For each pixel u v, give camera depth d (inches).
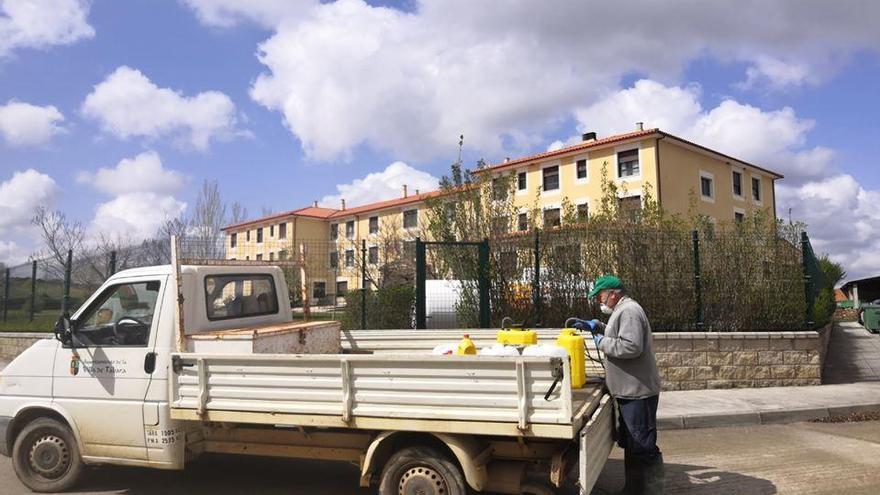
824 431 307.3
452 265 440.1
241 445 205.0
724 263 424.8
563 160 1518.2
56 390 213.3
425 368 170.1
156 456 200.4
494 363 163.0
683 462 253.3
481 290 417.7
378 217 2060.8
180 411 192.4
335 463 255.1
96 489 220.5
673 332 399.9
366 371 175.5
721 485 222.1
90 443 208.7
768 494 211.6
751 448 275.1
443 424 167.2
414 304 434.9
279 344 210.2
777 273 425.4
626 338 188.1
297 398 181.6
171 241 201.2
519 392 159.8
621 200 489.1
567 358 156.5
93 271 471.5
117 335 211.2
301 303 273.9
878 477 230.5
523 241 426.0
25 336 507.8
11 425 217.3
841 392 375.6
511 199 505.4
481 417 163.5
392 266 545.3
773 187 1814.7
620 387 193.5
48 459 215.2
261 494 215.3
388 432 177.2
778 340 396.5
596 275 417.1
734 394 371.2
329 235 2244.1
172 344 202.4
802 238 430.0
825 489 216.7
